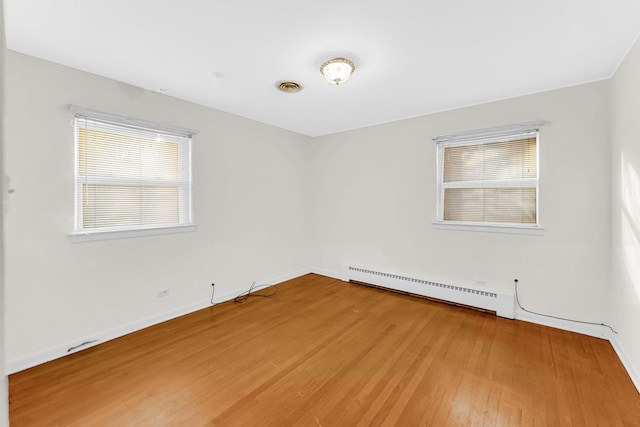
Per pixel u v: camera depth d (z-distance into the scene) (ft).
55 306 7.52
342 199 14.62
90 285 8.12
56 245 7.52
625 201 7.23
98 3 5.31
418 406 5.81
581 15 5.64
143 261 9.22
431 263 11.80
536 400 5.96
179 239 10.14
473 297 10.58
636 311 6.64
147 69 7.91
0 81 1.56
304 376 6.77
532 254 9.59
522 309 9.82
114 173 8.61
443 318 9.97
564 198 8.99
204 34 6.33
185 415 5.56
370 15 5.68
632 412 5.62
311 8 5.49
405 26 6.02
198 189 10.64
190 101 10.33
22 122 7.00
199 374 6.82
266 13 5.64
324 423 5.39
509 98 9.87
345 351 7.87
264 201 13.30
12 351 6.88
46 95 7.32
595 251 8.57
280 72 8.11
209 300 11.11
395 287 12.64
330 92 9.52
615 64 7.57
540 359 7.43
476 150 10.71
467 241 10.89
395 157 12.69
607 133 8.34
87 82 7.98
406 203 12.42
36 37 6.39
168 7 5.44
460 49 6.89
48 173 7.38
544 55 7.15
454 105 10.72
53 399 5.95
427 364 7.24
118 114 8.56
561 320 9.14
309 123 13.24
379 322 9.68
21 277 7.02
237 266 12.15
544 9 5.49
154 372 6.89
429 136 11.68
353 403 5.90
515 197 9.97
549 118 9.18
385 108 11.09
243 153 12.27
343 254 14.70
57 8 5.43
